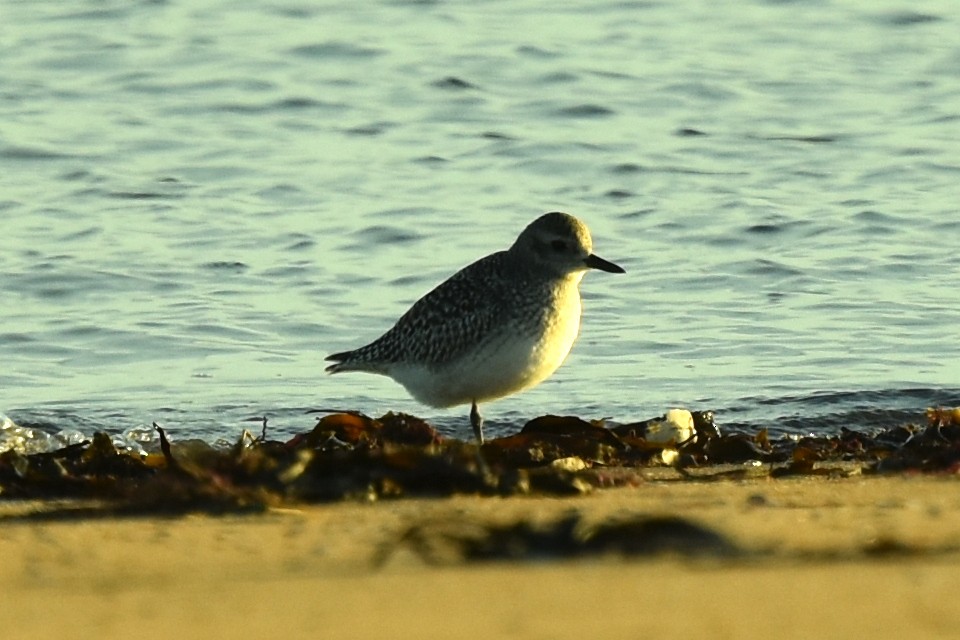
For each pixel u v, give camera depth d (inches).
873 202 771.4
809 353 605.3
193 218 749.3
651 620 225.5
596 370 592.4
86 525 329.4
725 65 973.2
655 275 690.8
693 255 714.2
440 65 963.3
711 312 651.5
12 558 292.7
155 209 760.3
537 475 375.9
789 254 712.4
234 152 839.7
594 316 647.8
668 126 884.0
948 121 889.5
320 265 695.1
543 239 482.3
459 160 833.5
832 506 336.8
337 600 244.5
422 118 893.8
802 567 261.4
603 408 554.6
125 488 371.9
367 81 943.0
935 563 262.1
